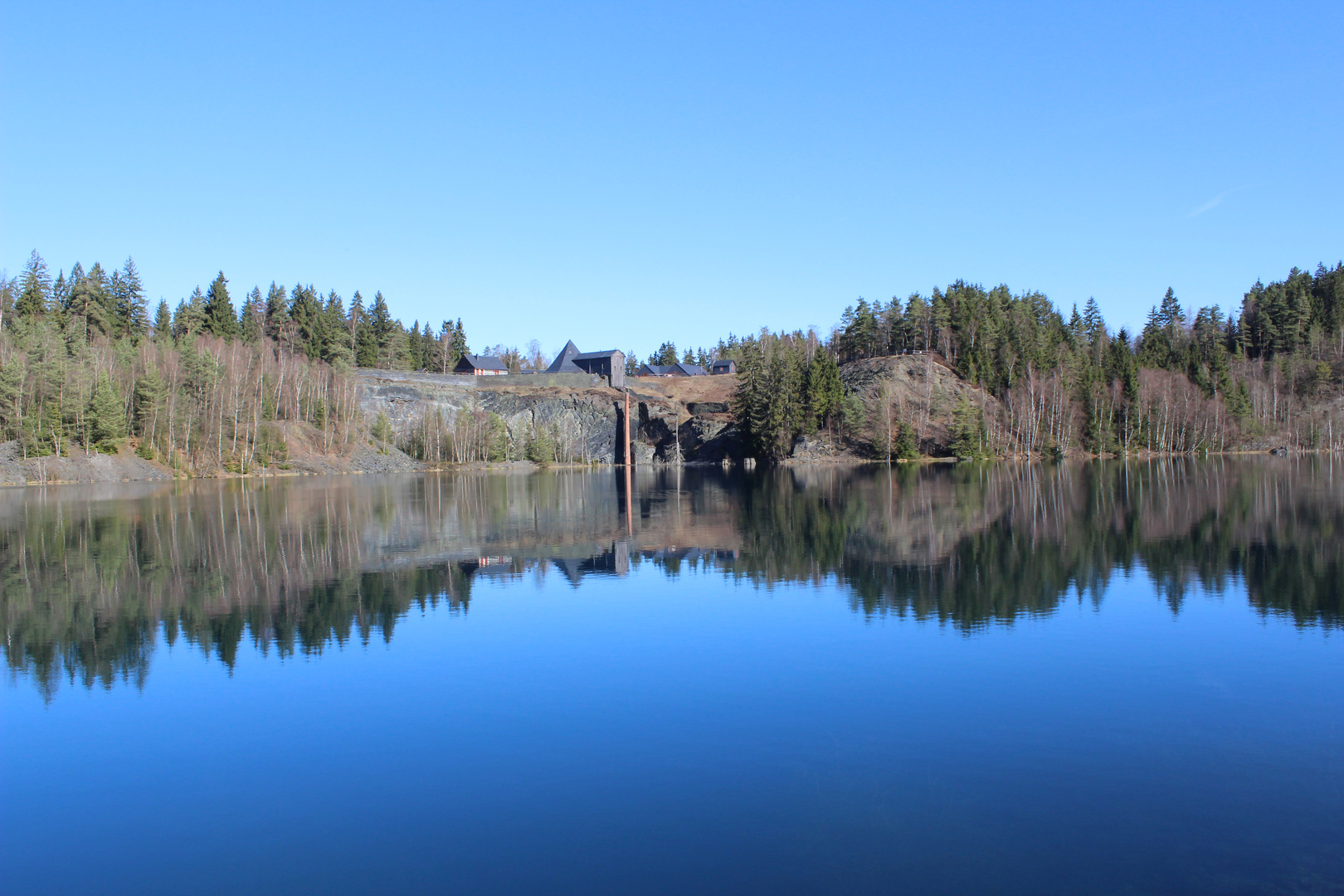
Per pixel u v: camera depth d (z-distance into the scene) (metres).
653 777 13.86
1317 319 166.62
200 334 140.38
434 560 36.19
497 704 17.55
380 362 176.50
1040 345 150.12
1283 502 51.38
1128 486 68.00
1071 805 12.68
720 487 81.56
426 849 11.73
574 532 45.62
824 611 25.36
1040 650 20.67
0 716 17.41
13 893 10.92
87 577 32.47
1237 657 19.84
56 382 94.19
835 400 132.88
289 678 19.61
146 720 17.02
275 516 54.69
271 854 11.74
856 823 12.18
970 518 48.06
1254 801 12.73
